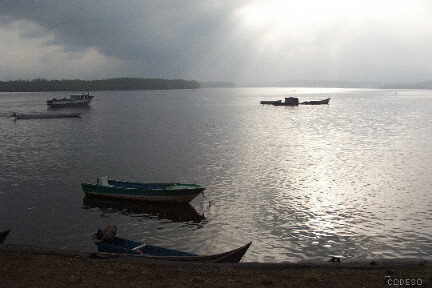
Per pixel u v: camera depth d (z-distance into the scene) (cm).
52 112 16562
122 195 3972
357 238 2912
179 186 4047
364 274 1495
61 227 3225
